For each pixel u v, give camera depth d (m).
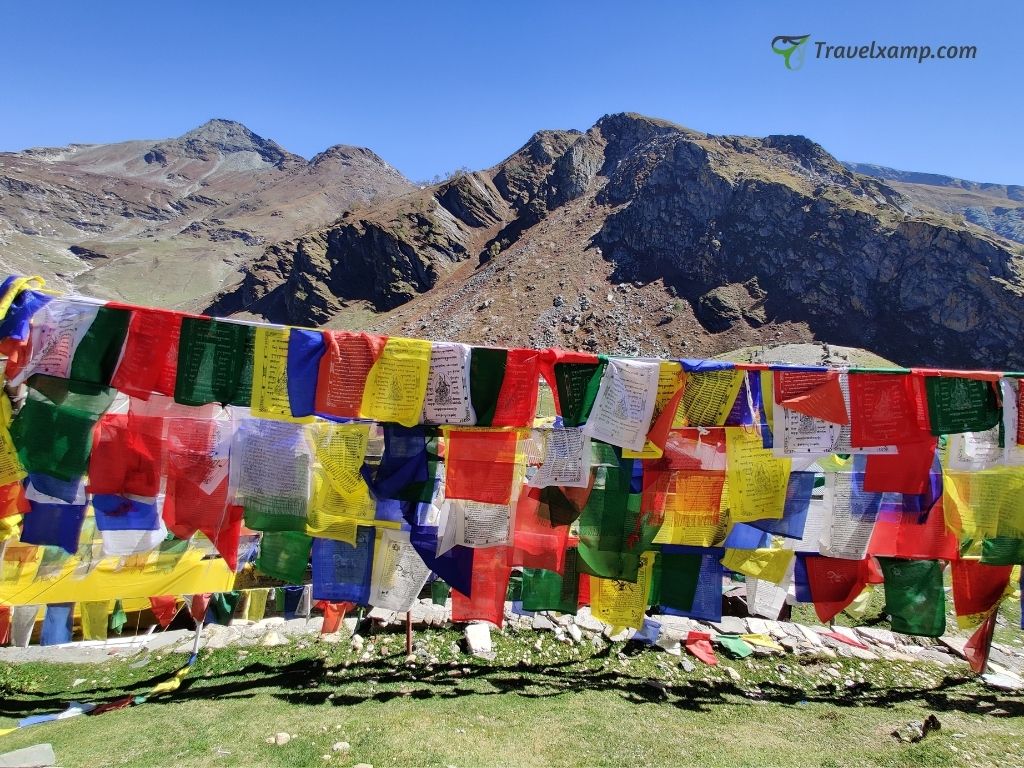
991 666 8.16
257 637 7.74
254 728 5.44
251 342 5.16
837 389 5.76
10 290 4.81
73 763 4.71
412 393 5.32
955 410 5.91
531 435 5.66
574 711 6.22
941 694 7.38
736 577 9.17
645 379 5.57
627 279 110.75
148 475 5.20
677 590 6.29
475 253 149.12
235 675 6.93
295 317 136.62
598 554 5.87
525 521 6.00
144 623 8.61
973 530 6.38
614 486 5.85
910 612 6.52
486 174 181.25
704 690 7.10
